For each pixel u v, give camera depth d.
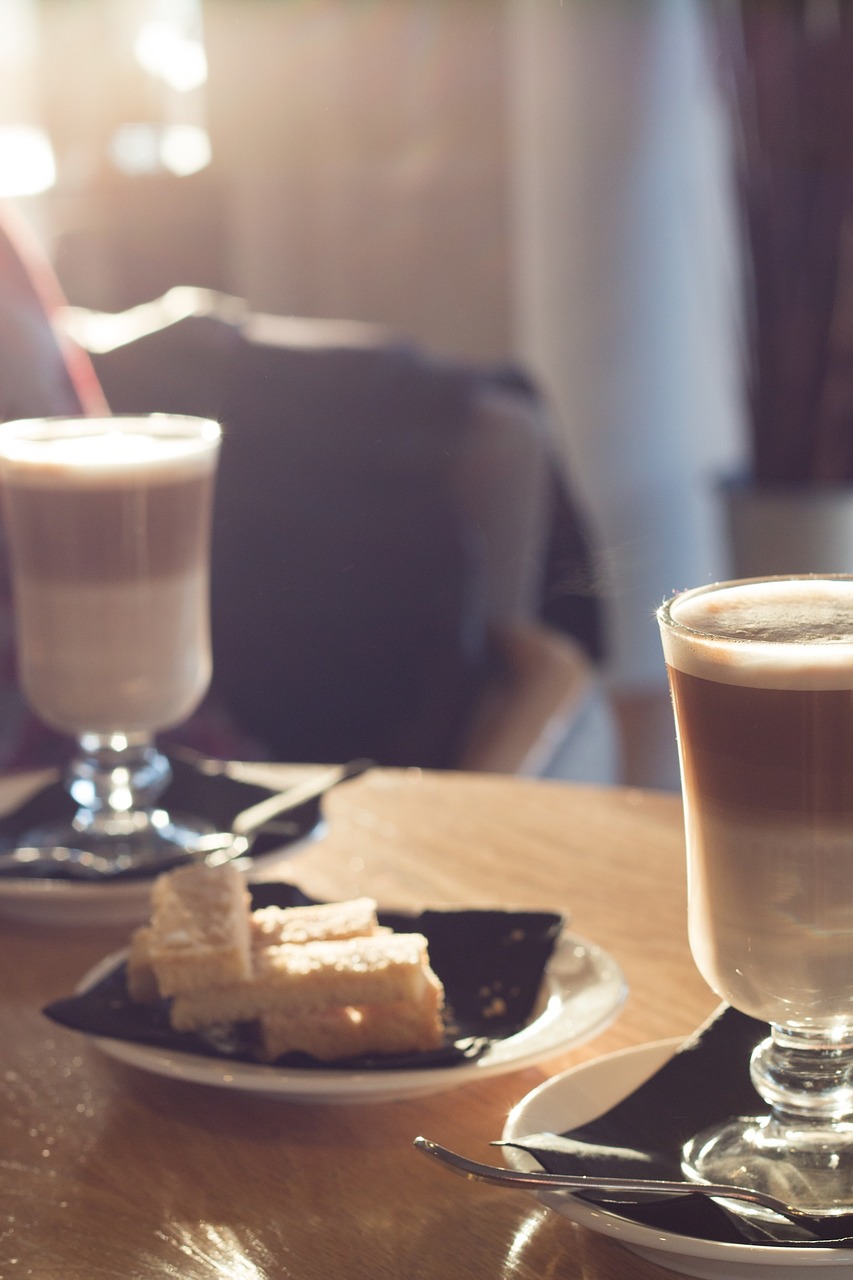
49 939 0.90
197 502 0.97
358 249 3.44
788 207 2.42
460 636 1.56
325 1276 0.72
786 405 2.49
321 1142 0.77
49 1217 0.75
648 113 2.88
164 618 0.96
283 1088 0.76
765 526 2.49
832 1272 0.69
